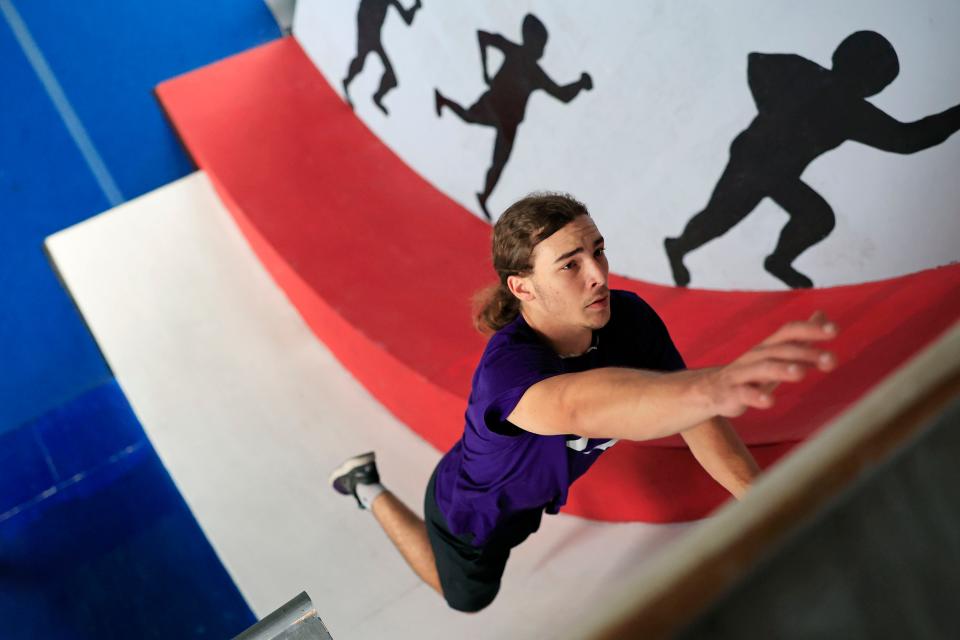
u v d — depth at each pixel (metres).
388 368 3.02
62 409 3.69
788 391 2.23
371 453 2.63
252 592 2.92
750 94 2.36
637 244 2.84
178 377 3.69
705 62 2.43
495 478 1.70
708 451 1.71
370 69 3.80
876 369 2.13
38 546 3.26
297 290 3.51
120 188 4.45
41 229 4.34
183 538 3.16
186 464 3.38
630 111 2.69
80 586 3.12
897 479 0.31
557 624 2.37
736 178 2.49
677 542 0.32
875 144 2.19
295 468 3.24
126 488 3.37
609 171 2.84
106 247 4.22
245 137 4.08
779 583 0.30
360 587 2.79
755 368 0.85
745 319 2.54
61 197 4.44
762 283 2.59
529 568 2.61
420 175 3.69
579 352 1.54
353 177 3.75
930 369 0.32
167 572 3.08
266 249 3.63
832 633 0.30
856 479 0.31
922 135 2.10
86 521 3.31
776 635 0.30
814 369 2.25
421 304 3.13
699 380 0.97
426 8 3.27
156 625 2.96
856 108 2.18
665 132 2.62
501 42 3.01
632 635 0.29
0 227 4.34
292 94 4.24
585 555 2.56
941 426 0.32
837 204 2.33
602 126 2.80
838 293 2.44
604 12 2.63
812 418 2.09
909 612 0.31
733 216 2.55
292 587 2.88
